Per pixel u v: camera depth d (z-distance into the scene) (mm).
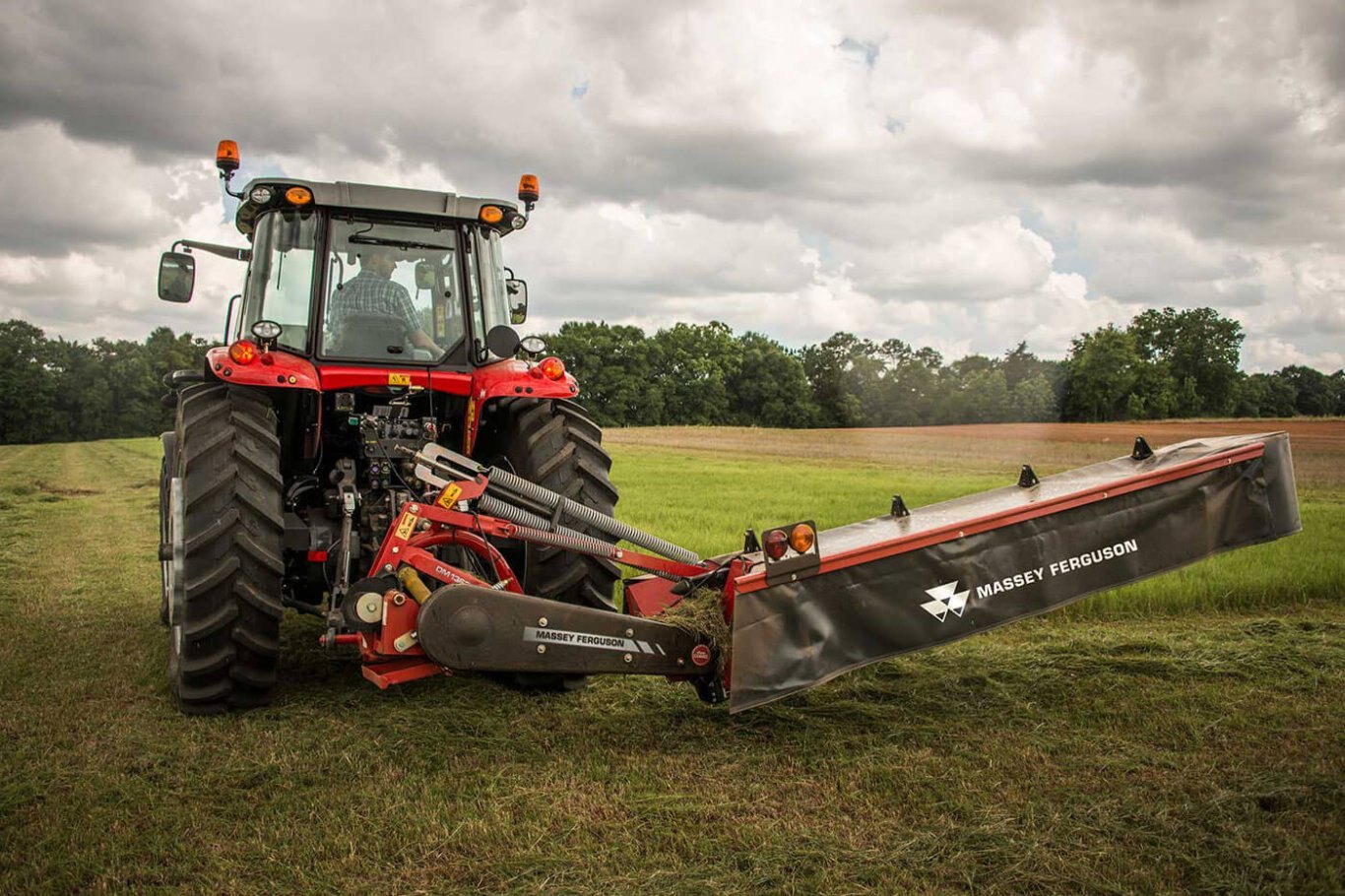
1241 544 4215
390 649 3633
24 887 2602
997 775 3352
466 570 4480
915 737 3762
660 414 81625
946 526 3795
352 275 4785
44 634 5602
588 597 4539
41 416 77875
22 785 3285
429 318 4926
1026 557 3908
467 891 2580
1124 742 3674
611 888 2588
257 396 4473
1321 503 15469
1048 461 29094
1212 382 67562
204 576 3994
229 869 2707
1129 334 65875
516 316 5695
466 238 4965
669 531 10336
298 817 3055
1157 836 2846
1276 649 5094
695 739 3771
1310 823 2910
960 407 70938
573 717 4086
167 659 4988
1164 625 5961
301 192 4574
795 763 3492
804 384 83688
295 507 4809
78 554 9062
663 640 3742
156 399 82500
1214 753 3535
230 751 3658
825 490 16922
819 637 3602
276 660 4145
